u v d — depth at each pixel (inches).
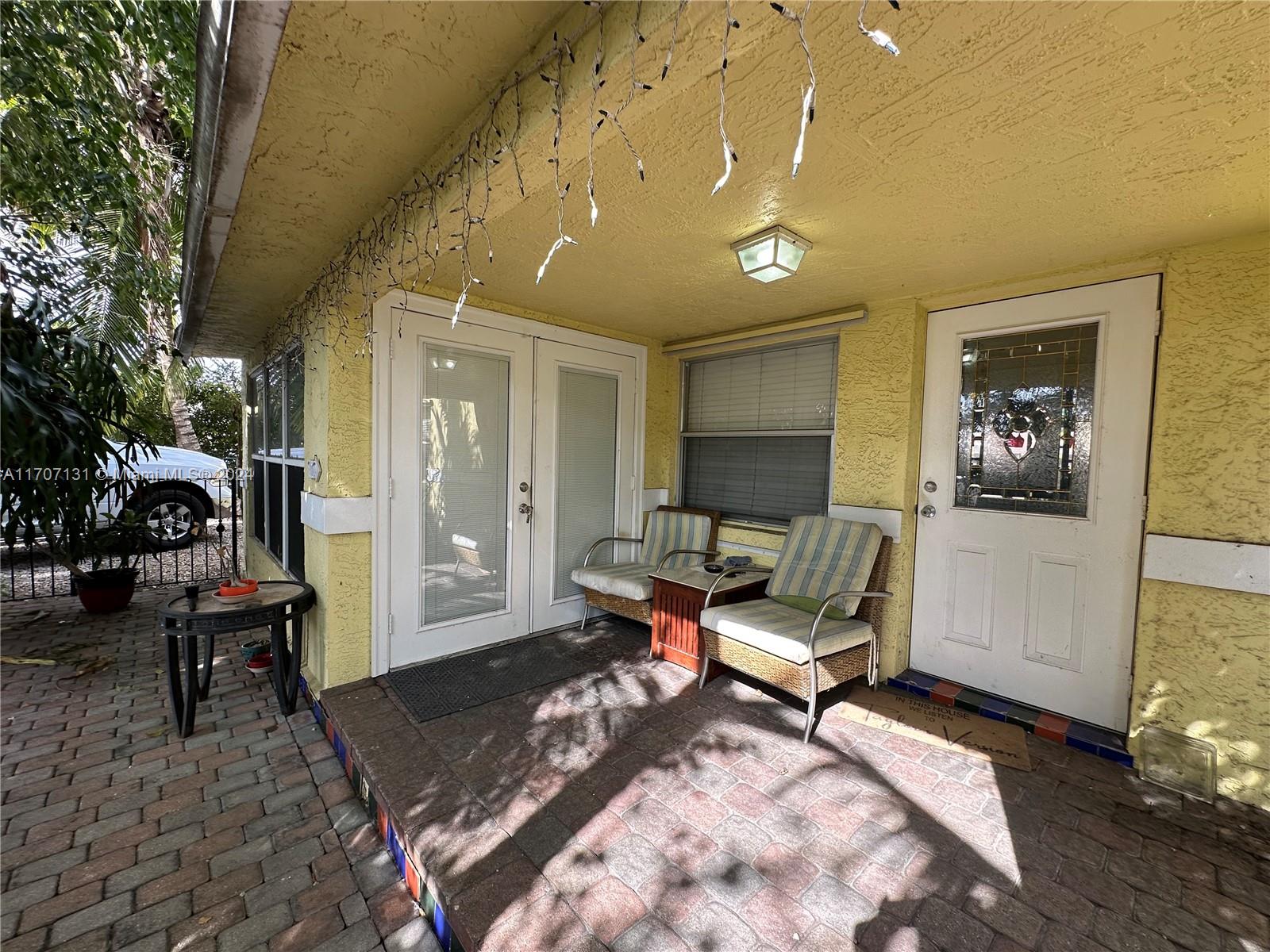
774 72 50.9
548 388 155.6
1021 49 47.7
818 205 80.5
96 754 101.5
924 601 128.3
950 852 73.0
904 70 50.7
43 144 141.3
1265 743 83.1
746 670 112.4
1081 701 106.1
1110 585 103.1
